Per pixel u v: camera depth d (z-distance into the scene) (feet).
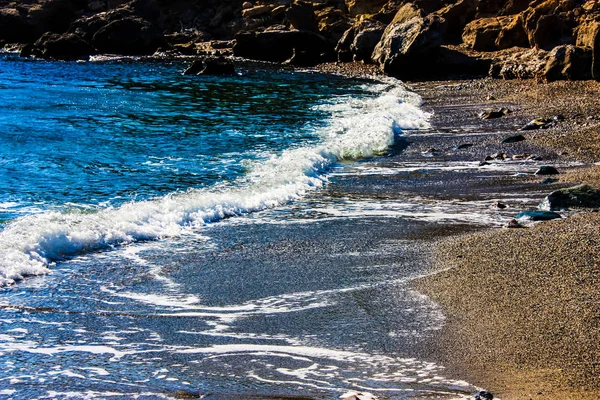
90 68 135.95
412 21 127.75
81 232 35.68
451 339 24.64
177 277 31.35
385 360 23.31
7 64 139.13
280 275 31.60
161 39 166.71
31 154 56.70
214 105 88.69
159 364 23.17
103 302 28.43
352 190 48.06
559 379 21.45
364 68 136.46
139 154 57.82
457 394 20.99
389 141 64.59
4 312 27.12
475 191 47.09
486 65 120.37
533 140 62.95
